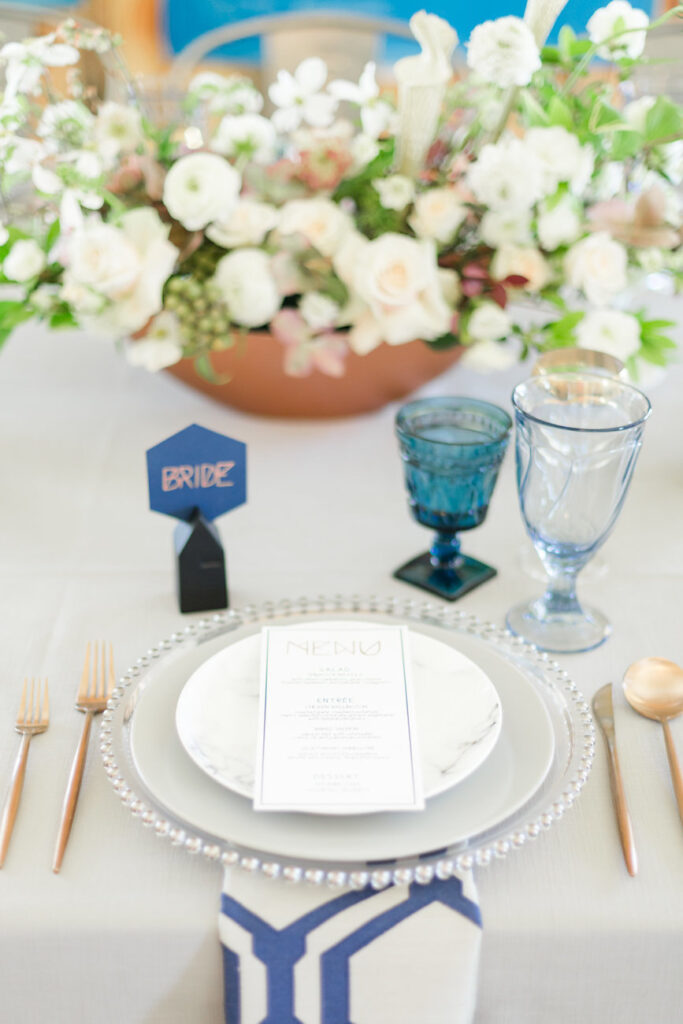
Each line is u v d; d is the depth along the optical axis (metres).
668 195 1.01
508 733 0.67
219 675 0.71
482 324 0.90
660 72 1.20
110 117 0.95
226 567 0.91
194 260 0.94
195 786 0.62
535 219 0.92
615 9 0.99
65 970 0.60
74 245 0.83
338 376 1.12
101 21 3.57
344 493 1.08
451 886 0.58
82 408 1.29
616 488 0.78
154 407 1.29
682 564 0.96
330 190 0.90
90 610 0.87
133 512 1.05
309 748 0.64
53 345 1.48
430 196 0.89
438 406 0.93
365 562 0.95
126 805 0.61
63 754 0.70
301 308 0.89
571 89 1.01
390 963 0.58
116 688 0.71
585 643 0.82
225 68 3.58
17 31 1.95
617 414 0.82
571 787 0.63
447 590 0.90
